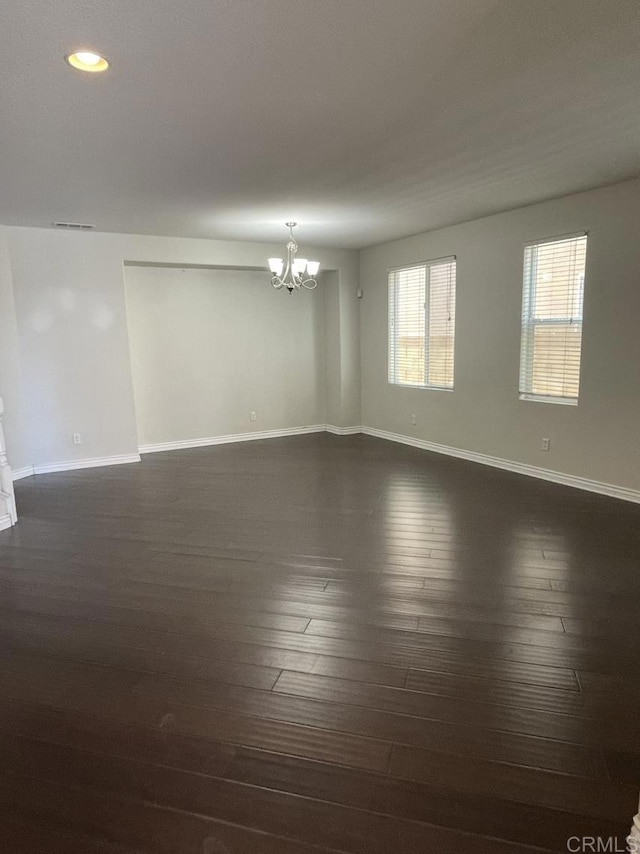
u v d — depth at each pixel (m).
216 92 2.46
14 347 5.48
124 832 1.59
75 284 5.70
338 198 4.38
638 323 4.21
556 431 4.98
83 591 3.10
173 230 5.68
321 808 1.66
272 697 2.16
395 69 2.28
